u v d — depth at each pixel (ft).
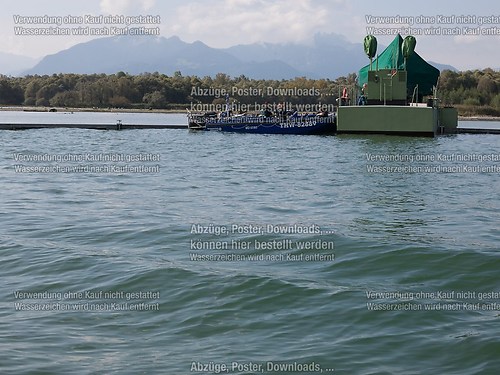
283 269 58.70
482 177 131.23
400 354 40.73
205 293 51.85
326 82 359.25
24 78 593.83
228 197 101.30
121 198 98.58
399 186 116.06
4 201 94.58
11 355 40.11
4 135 235.40
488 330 43.93
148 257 62.59
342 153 179.52
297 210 89.15
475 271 58.34
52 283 54.90
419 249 64.85
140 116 444.14
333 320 46.37
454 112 252.01
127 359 40.01
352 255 63.36
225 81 492.13
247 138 227.40
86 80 562.66
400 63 233.14
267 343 42.55
